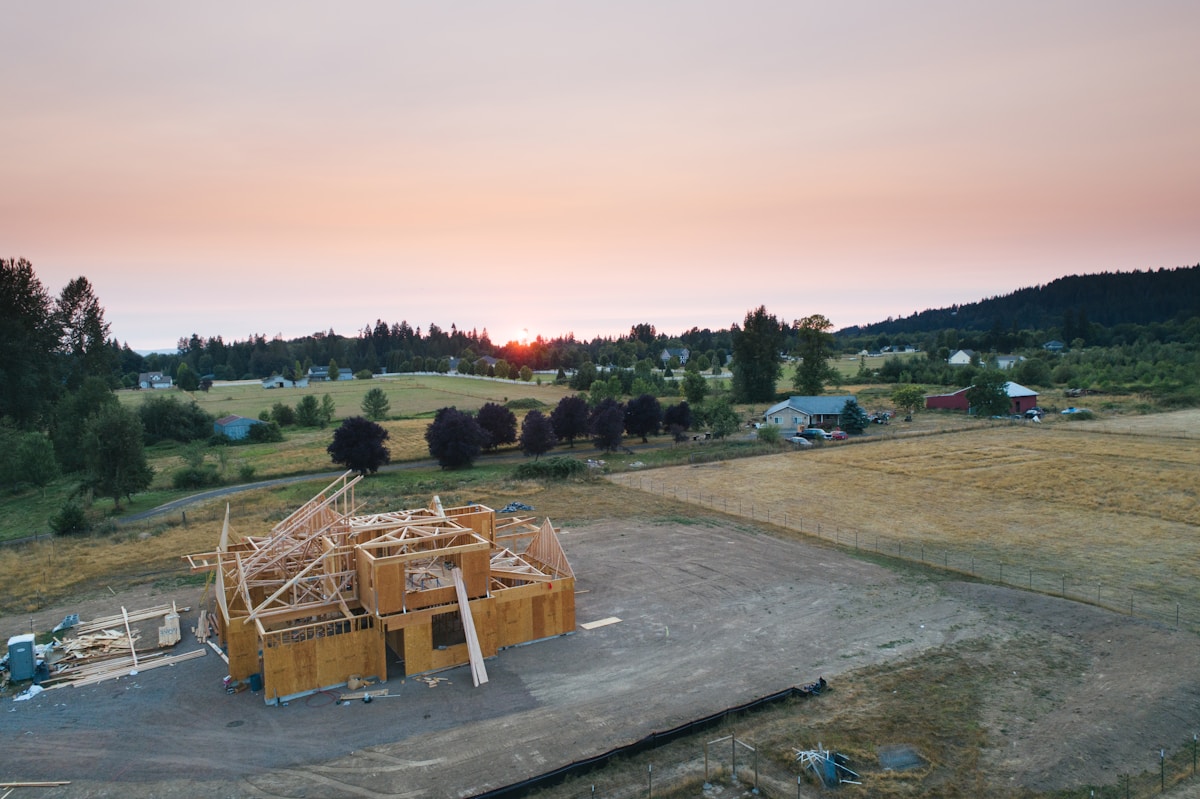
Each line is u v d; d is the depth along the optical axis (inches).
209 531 1987.0
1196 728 891.4
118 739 906.7
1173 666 1048.2
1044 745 859.4
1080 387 4827.8
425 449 3516.2
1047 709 941.2
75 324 4013.3
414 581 1165.1
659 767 829.2
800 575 1493.6
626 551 1690.5
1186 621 1213.1
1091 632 1175.0
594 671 1080.8
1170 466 2418.8
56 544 1873.8
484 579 1144.2
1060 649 1117.1
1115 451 2716.5
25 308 3427.7
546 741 887.7
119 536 1935.3
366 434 2797.7
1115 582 1409.9
